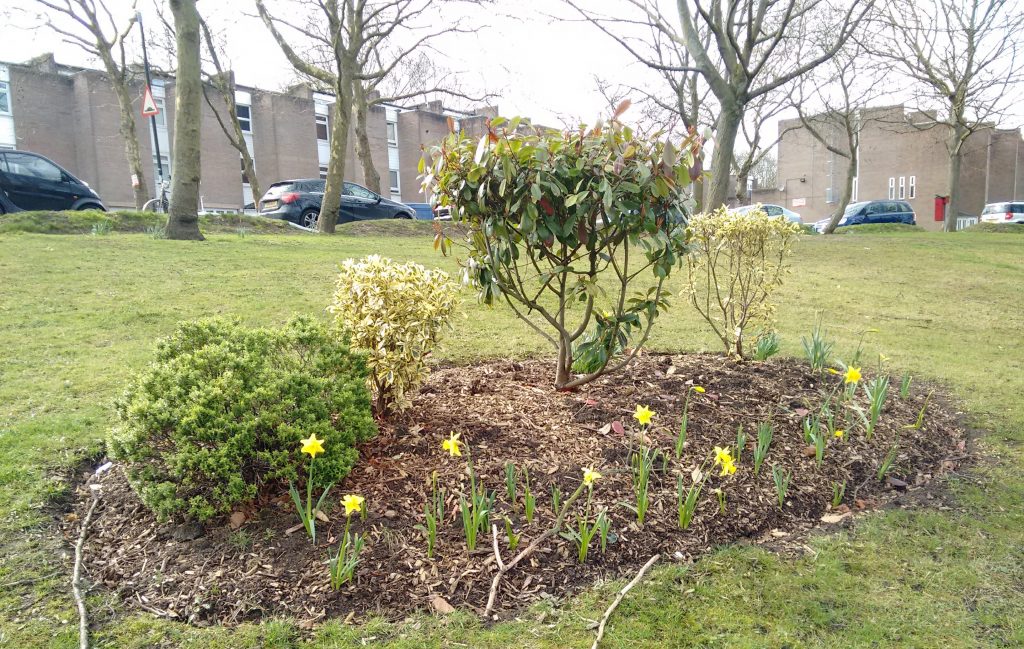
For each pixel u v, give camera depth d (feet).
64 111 108.06
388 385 11.94
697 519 10.02
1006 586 8.76
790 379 14.78
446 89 71.51
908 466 12.20
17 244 28.94
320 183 57.67
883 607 8.27
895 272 36.65
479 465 10.73
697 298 25.98
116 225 38.81
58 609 7.83
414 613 7.93
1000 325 24.70
